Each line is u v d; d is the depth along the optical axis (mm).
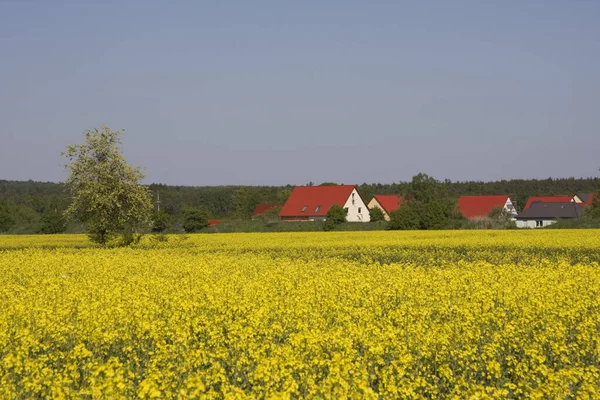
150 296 18953
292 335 12602
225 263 30672
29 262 31688
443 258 37000
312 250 43281
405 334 14031
